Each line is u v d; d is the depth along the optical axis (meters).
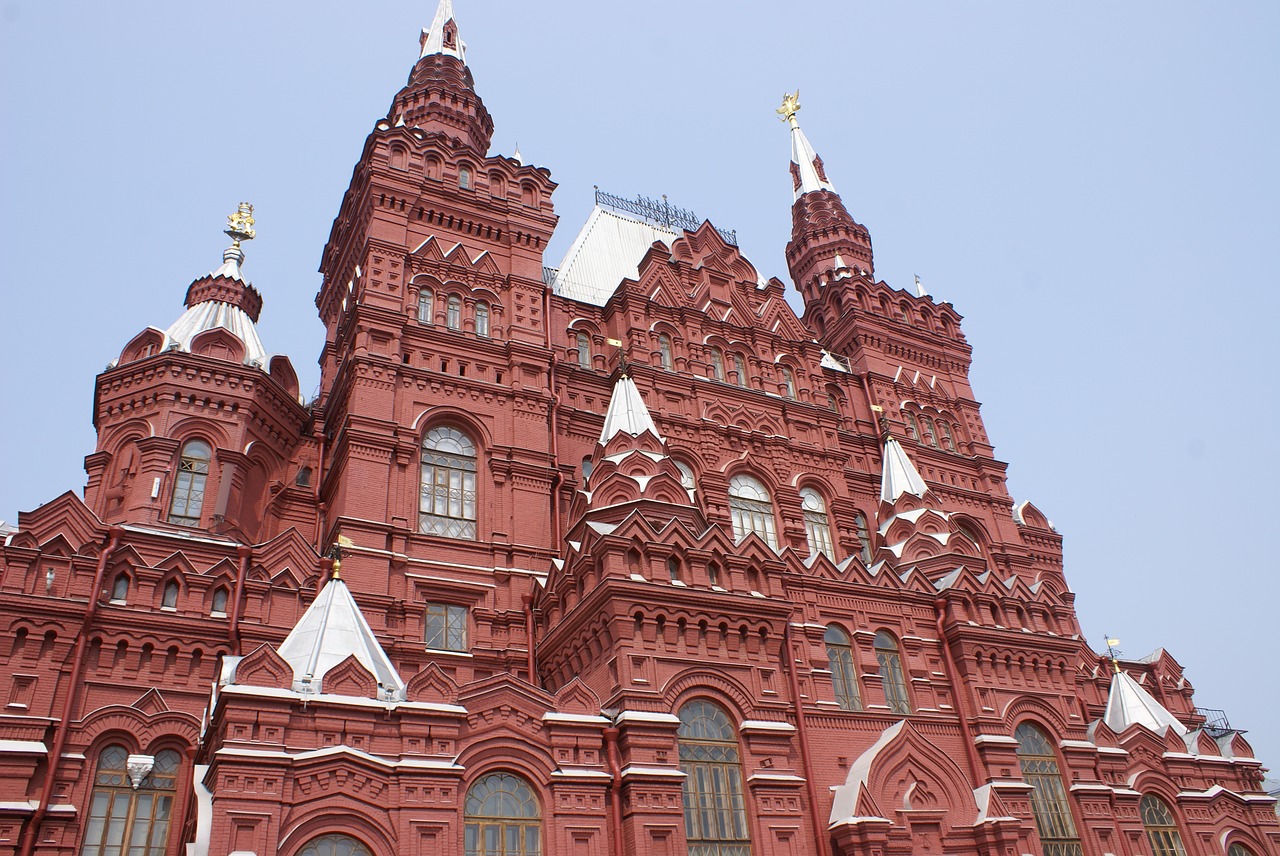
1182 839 33.31
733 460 39.16
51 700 23.95
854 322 50.44
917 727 30.72
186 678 25.84
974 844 28.38
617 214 50.44
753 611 28.66
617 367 36.09
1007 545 46.16
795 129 65.62
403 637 29.05
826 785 28.00
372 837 20.50
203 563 28.38
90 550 26.30
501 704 23.52
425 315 36.75
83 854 22.98
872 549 41.81
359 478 31.22
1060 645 34.84
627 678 25.52
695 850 24.47
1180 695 46.56
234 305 37.25
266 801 19.52
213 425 32.94
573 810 23.09
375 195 38.31
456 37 51.78
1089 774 32.47
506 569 31.75
